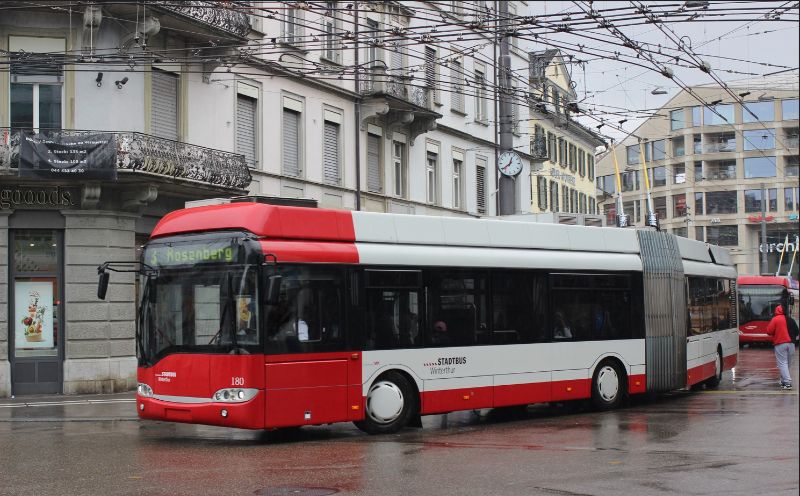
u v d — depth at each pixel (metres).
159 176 23.70
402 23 36.88
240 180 26.52
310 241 14.28
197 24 25.11
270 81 29.67
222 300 13.67
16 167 22.88
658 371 19.92
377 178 35.62
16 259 23.83
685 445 13.25
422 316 15.52
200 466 11.70
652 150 92.19
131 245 24.75
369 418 14.84
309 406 13.89
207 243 13.97
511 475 10.80
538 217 22.28
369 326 14.76
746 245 88.44
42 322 23.94
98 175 22.95
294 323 13.83
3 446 13.96
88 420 18.41
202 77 26.88
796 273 87.50
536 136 50.59
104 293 14.61
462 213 41.75
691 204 89.50
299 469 11.38
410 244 15.60
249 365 13.37
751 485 9.90
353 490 9.97
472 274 16.34
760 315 47.19
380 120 35.66
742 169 88.19
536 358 17.25
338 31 33.03
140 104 24.84
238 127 28.47
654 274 20.11
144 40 23.83
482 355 16.33
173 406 13.90
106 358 24.19
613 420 16.98
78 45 23.97
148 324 14.38
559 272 17.91
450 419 17.89
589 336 18.39
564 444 13.56
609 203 94.62
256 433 15.66
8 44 23.64
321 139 32.19
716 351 23.61
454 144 41.22
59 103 23.97
